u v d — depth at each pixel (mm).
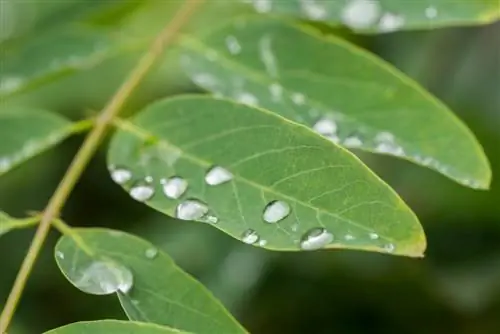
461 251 335
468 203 330
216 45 283
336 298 337
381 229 240
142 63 282
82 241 255
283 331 338
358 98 270
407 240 239
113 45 300
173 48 284
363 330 339
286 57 277
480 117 326
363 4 274
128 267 252
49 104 359
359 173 242
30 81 300
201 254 333
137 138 261
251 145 250
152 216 344
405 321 338
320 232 242
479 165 261
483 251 335
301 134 246
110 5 317
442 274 333
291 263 333
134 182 258
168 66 351
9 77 300
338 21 275
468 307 332
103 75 365
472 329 335
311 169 244
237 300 329
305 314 337
